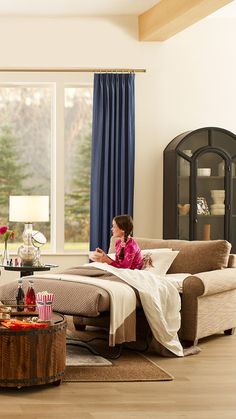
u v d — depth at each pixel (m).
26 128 8.62
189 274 6.47
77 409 4.14
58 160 8.45
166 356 5.69
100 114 8.34
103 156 8.36
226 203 8.22
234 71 8.64
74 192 8.66
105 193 8.31
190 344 6.01
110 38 8.39
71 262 8.42
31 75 8.34
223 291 6.31
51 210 8.62
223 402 4.32
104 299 5.44
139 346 6.11
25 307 5.14
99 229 8.33
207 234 8.20
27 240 6.38
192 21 7.50
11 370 4.49
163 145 8.53
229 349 6.00
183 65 8.55
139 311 6.01
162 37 8.26
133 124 8.38
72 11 8.12
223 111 8.62
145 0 7.70
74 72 8.38
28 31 8.29
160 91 8.52
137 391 4.56
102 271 6.18
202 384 4.77
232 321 6.54
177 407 4.20
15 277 8.25
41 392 4.52
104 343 6.19
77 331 6.75
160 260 6.50
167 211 8.30
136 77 8.48
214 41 8.59
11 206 6.74
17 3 7.75
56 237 8.48
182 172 8.15
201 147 8.14
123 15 8.39
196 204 8.15
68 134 8.65
